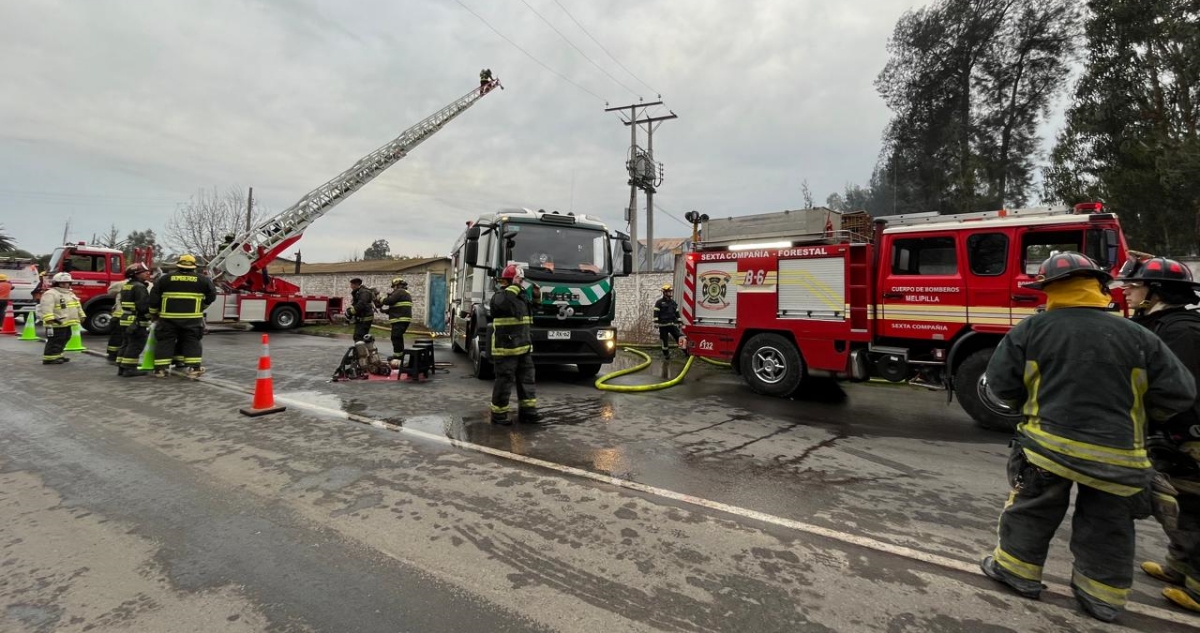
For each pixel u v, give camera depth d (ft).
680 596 7.64
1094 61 54.49
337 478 12.22
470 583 7.88
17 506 10.46
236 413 18.45
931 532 9.96
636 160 71.61
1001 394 8.32
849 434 17.35
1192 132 45.88
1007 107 77.25
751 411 20.71
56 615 6.95
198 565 8.27
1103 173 51.31
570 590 7.74
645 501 11.20
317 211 55.57
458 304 35.53
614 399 22.79
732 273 25.43
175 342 25.95
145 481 11.88
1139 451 7.02
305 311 57.72
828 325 22.39
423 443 15.19
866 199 94.73
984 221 19.49
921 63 83.82
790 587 7.94
